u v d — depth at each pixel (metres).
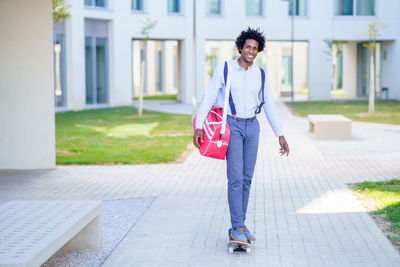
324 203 6.57
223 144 4.59
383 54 31.59
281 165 9.62
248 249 4.70
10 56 9.21
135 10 27.81
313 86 31.38
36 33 9.16
